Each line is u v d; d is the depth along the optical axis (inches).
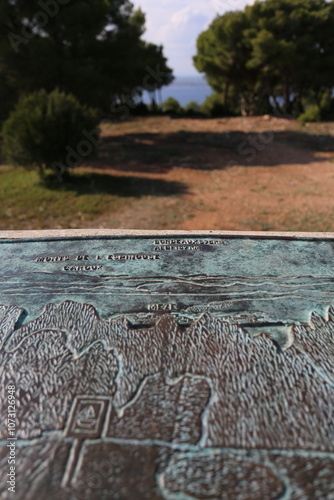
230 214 215.2
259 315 57.7
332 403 43.4
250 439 39.5
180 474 36.3
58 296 63.1
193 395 44.6
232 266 71.3
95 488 35.3
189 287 64.8
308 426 40.9
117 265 72.4
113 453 38.2
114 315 58.3
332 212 212.8
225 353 50.7
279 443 39.1
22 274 69.7
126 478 36.0
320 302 60.6
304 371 47.8
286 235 84.2
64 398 44.6
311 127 507.2
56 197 242.5
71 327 55.9
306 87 689.6
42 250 78.6
